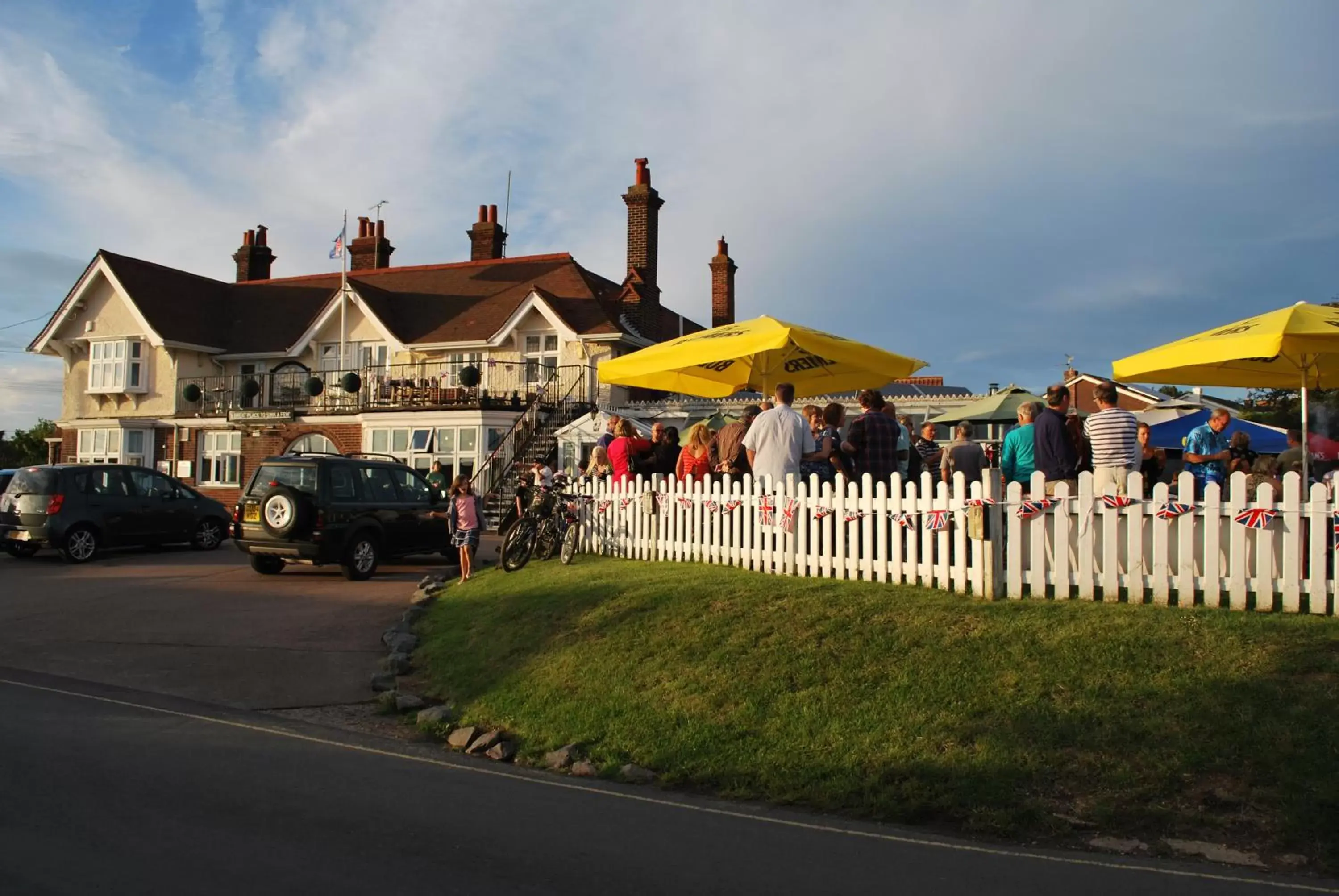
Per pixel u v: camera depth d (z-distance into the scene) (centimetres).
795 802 596
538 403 2809
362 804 582
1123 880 475
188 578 1547
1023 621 768
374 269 3788
